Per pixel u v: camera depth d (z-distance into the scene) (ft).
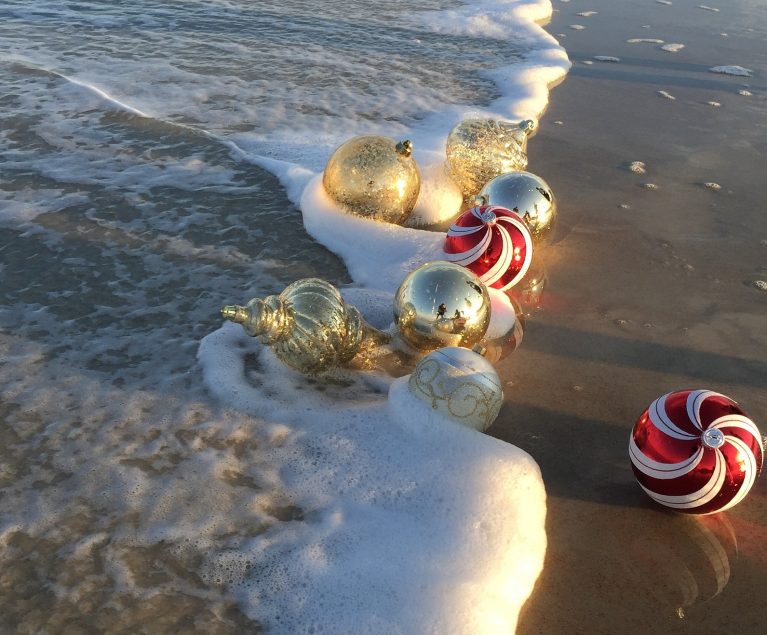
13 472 3.43
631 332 4.40
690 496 3.09
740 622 2.94
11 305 4.48
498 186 4.83
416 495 3.30
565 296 4.69
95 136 6.63
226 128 6.96
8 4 10.39
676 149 6.66
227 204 5.65
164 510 3.27
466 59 9.01
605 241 5.25
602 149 6.63
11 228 5.21
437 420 3.52
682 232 5.38
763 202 5.79
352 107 7.48
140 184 5.88
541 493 3.37
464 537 3.11
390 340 4.08
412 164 5.18
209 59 8.70
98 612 2.88
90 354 4.14
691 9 11.50
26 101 7.22
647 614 2.96
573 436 3.71
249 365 4.09
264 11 10.64
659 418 3.14
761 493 3.43
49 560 3.06
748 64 8.95
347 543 3.12
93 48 8.91
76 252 4.99
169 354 4.17
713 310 4.59
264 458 3.52
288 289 3.88
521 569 3.03
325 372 4.01
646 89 8.11
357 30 10.02
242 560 3.06
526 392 3.96
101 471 3.44
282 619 2.86
